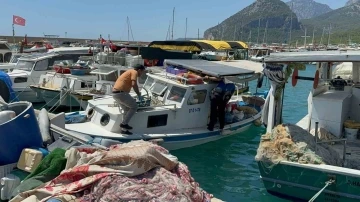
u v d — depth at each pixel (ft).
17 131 18.56
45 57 67.36
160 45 77.56
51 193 14.33
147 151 15.29
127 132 35.73
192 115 40.50
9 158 18.30
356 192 23.71
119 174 14.44
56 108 59.36
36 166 17.80
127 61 62.23
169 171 15.76
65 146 21.03
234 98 56.59
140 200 13.46
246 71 43.32
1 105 22.21
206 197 16.65
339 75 41.47
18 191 15.69
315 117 31.81
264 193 29.71
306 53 27.17
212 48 77.82
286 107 70.64
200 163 37.73
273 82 28.76
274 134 27.14
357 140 30.78
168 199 13.62
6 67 67.41
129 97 34.99
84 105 57.52
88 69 63.26
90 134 34.63
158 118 38.01
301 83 108.17
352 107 33.32
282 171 26.07
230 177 34.06
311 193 25.46
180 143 38.83
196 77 40.22
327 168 24.30
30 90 63.52
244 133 47.32
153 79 42.52
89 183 14.16
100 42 81.66
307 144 26.04
